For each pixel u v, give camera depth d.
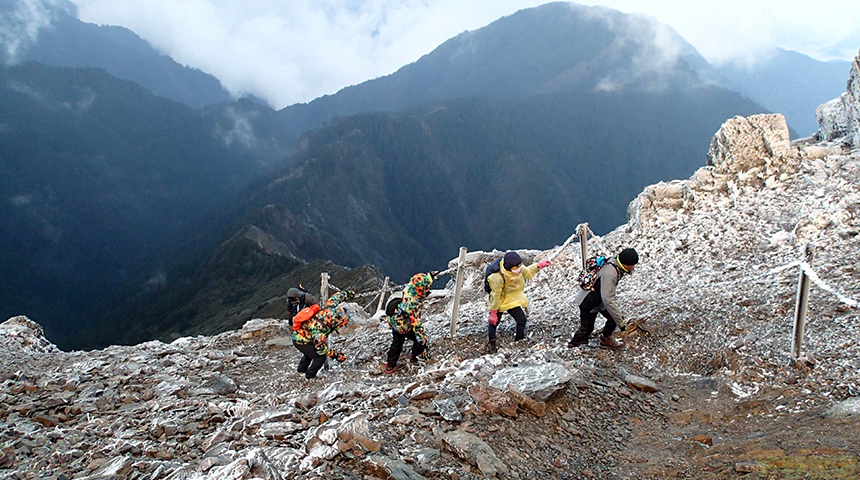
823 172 11.62
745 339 6.05
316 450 4.09
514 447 4.39
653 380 6.00
